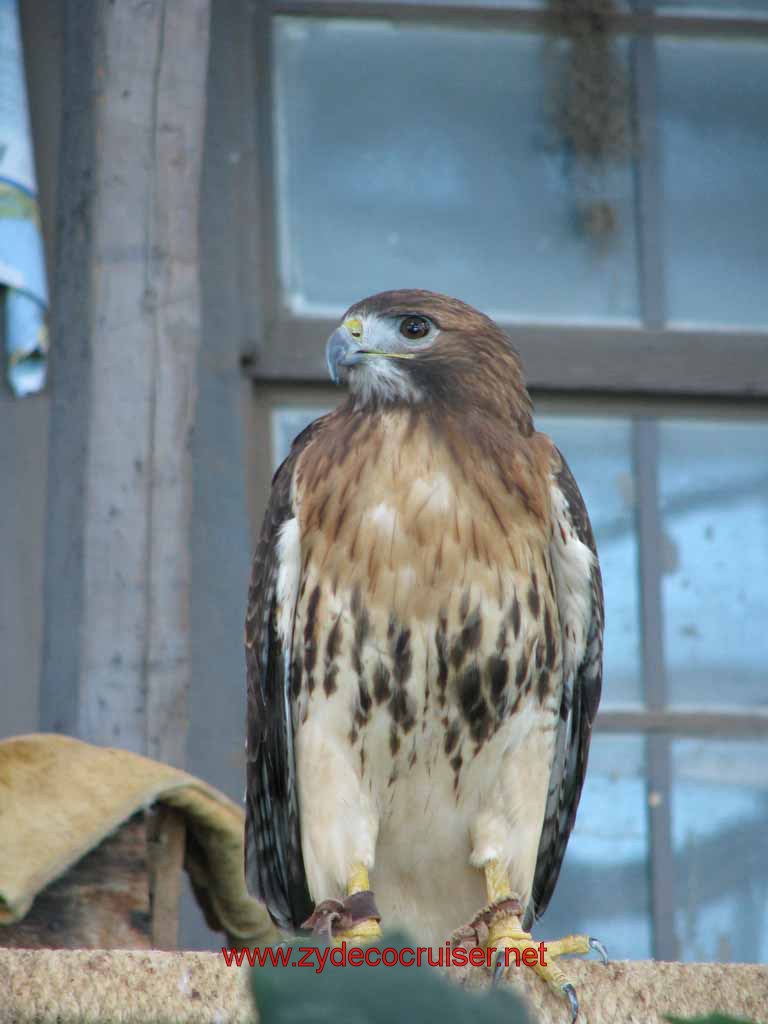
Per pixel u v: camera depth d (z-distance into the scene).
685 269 14.62
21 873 7.09
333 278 14.17
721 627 13.60
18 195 11.52
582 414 14.09
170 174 10.55
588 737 7.24
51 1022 4.57
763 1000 4.97
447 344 7.12
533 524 6.81
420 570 6.57
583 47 14.97
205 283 13.31
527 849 6.72
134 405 10.20
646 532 13.83
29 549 12.30
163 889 7.86
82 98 11.05
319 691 6.67
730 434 14.17
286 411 13.74
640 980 5.02
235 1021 4.64
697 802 13.05
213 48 13.98
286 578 6.82
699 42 15.18
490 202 14.62
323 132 14.51
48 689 10.03
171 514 10.10
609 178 14.74
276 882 7.28
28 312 11.55
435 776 6.72
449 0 14.91
